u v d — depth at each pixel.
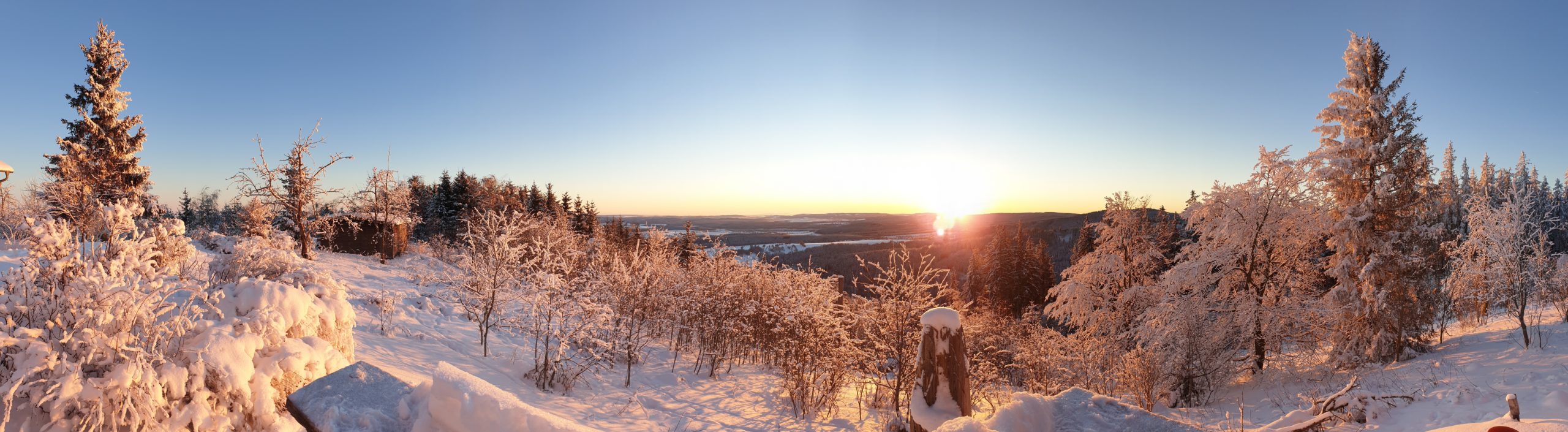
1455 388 9.61
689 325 13.55
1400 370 13.05
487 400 2.25
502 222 11.58
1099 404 3.18
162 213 24.64
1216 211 17.33
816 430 8.36
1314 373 15.22
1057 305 22.28
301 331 5.83
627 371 10.88
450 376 2.36
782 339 12.23
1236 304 15.95
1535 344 13.05
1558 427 2.78
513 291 11.09
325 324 6.28
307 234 22.61
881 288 9.73
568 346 10.19
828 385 9.94
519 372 9.77
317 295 6.54
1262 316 15.75
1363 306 15.51
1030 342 15.27
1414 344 15.62
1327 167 16.34
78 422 4.27
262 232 21.27
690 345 14.39
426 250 31.14
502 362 10.22
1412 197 15.88
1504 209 14.97
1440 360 13.38
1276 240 16.33
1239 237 16.19
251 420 4.97
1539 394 8.70
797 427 8.45
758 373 12.33
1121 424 3.04
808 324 11.01
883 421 9.09
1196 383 13.88
